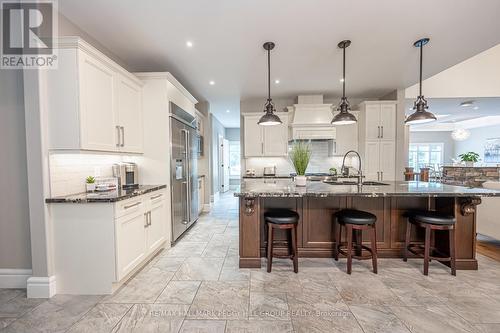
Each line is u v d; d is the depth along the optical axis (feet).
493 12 7.55
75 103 6.75
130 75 9.50
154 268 8.69
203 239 11.96
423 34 8.90
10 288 7.17
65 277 7.04
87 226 6.96
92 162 8.78
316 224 9.45
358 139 16.98
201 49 10.00
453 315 5.95
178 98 12.21
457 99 19.12
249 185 10.11
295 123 16.26
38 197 6.77
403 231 9.36
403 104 15.84
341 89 15.80
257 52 10.30
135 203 8.13
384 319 5.81
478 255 9.68
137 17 7.73
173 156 11.17
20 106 6.91
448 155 36.83
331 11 7.50
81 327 5.59
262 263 9.11
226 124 30.48
